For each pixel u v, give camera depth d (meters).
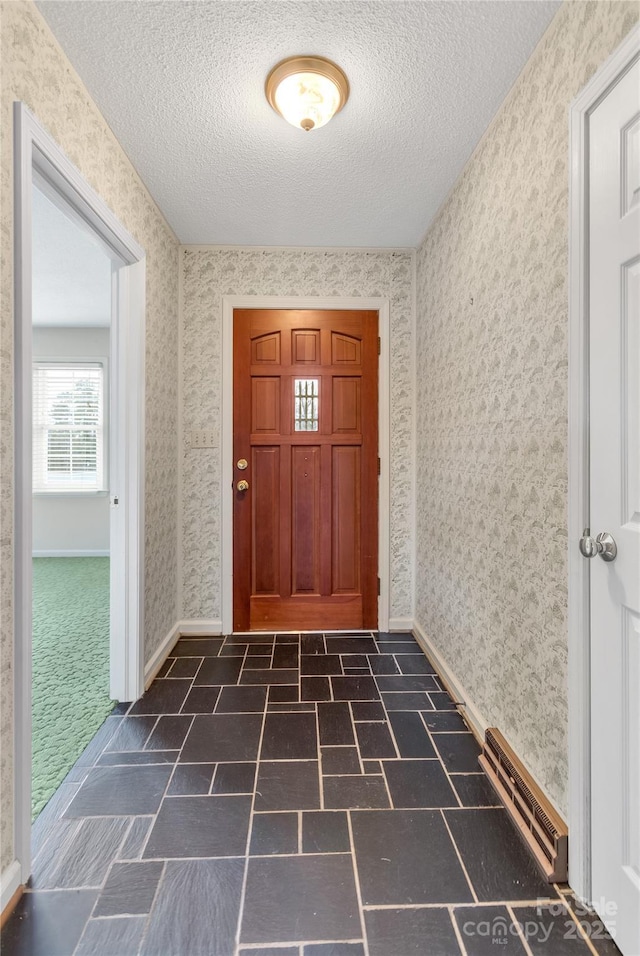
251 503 2.69
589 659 1.06
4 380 1.05
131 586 1.93
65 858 1.16
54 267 3.15
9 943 0.96
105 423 4.69
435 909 1.04
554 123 1.19
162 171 1.91
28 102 1.15
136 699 1.93
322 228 2.41
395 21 1.23
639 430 0.92
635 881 0.93
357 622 2.74
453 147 1.74
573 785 1.09
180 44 1.30
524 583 1.36
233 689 2.03
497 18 1.22
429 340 2.38
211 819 1.29
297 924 1.00
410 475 2.72
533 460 1.30
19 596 1.09
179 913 1.03
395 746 1.63
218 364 2.65
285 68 1.37
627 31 0.92
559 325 1.17
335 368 2.69
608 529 1.00
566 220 1.14
